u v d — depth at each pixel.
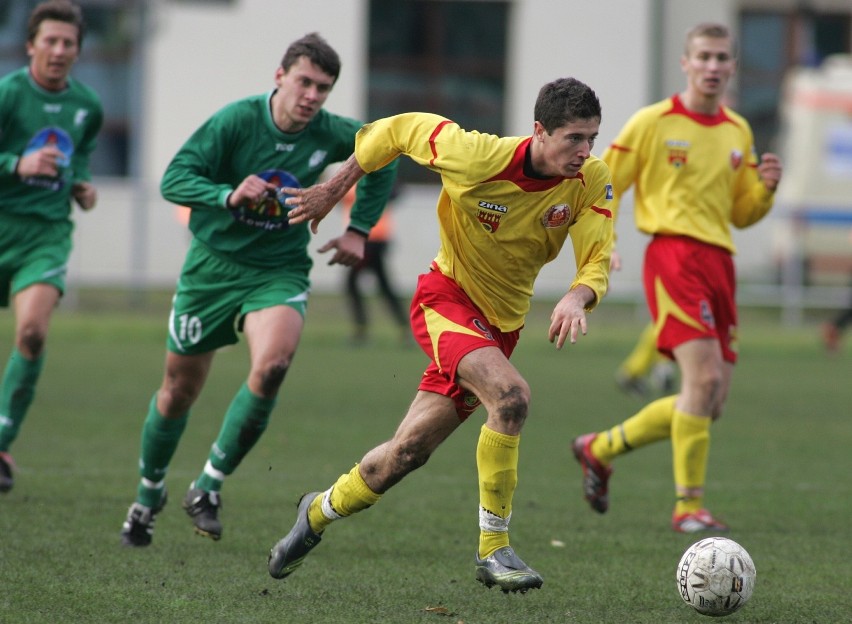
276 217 21.55
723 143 26.20
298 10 89.50
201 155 21.50
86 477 27.58
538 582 17.19
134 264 69.19
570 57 91.12
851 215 73.44
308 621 16.95
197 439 33.91
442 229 18.77
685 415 24.52
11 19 90.12
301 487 27.52
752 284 72.75
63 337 60.34
